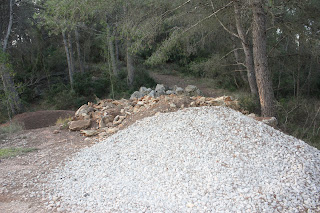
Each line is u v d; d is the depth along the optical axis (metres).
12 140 8.09
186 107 7.78
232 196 3.73
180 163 4.62
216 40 15.19
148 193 4.07
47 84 18.62
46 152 6.63
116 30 10.90
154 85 17.83
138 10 10.19
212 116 5.99
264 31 8.58
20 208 4.07
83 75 17.81
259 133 5.20
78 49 18.91
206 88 17.55
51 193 4.52
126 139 6.21
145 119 7.27
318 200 3.63
